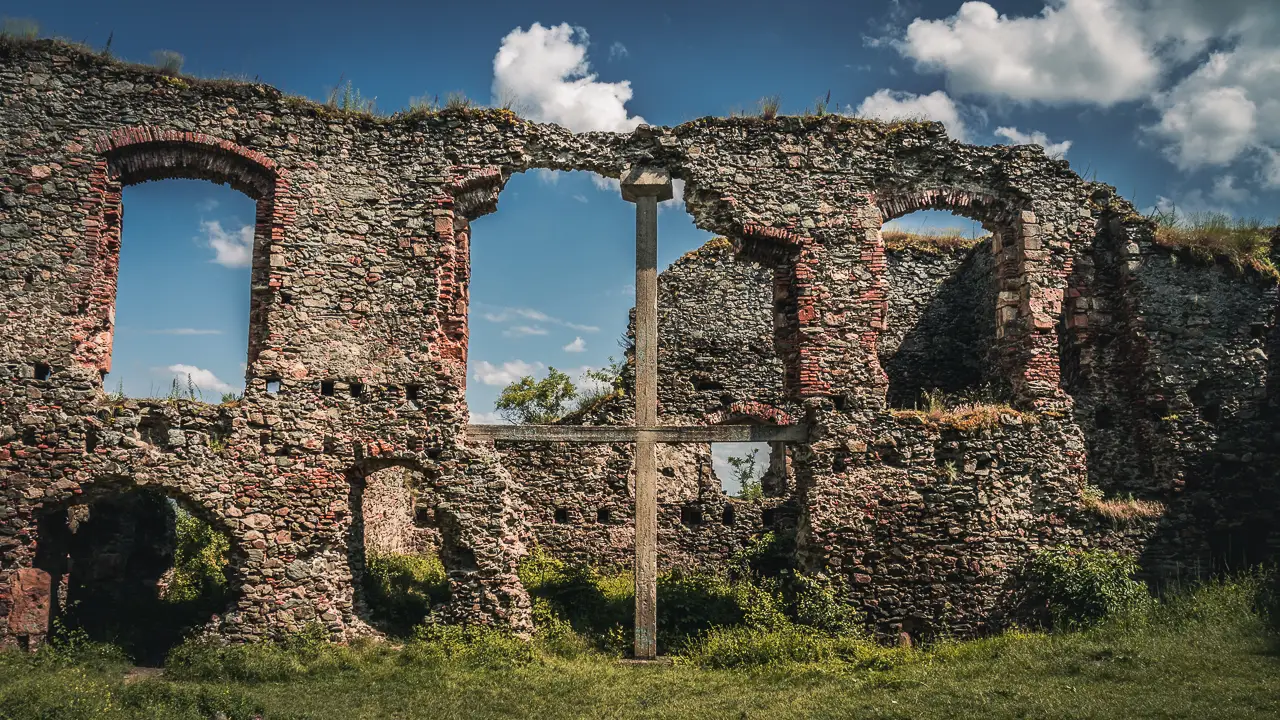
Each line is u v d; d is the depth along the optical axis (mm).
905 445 16172
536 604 16125
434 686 12797
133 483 14664
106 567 16656
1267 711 10445
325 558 15195
